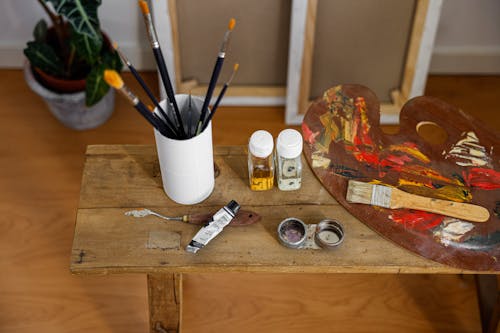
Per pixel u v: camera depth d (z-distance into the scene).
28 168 2.11
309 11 1.93
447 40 2.33
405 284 1.83
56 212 1.99
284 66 2.19
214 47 2.11
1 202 2.01
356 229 1.31
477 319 1.77
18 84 2.36
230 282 1.83
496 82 2.42
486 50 2.35
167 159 1.23
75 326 1.74
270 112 2.29
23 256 1.88
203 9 2.00
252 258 1.26
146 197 1.37
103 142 2.19
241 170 1.43
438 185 1.38
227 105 2.30
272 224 1.32
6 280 1.82
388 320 1.76
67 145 2.17
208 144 1.24
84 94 1.99
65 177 2.08
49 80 1.98
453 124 1.50
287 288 1.82
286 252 1.27
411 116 1.51
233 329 1.74
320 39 2.04
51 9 2.20
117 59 1.95
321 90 2.20
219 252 1.27
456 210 1.32
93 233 1.29
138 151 1.46
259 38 2.10
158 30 2.00
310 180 1.41
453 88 2.39
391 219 1.31
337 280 1.84
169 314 1.46
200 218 1.31
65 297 1.79
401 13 1.98
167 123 1.25
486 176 1.40
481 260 1.25
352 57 2.10
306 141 1.46
